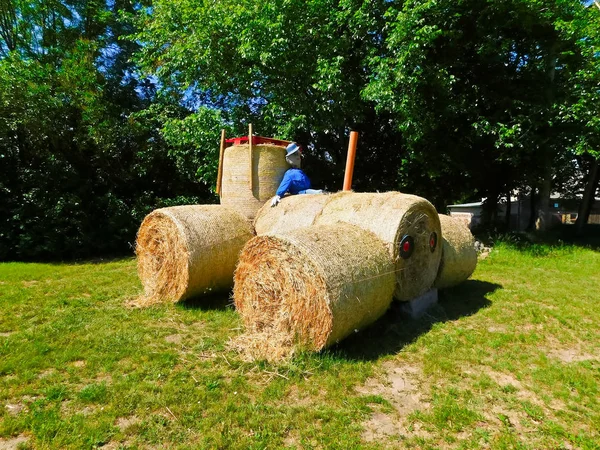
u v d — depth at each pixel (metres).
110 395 2.94
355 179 12.80
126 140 12.07
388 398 3.01
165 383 3.14
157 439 2.47
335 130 11.74
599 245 11.31
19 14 13.44
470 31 10.01
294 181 5.77
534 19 9.59
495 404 2.96
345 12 9.38
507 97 10.02
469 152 11.25
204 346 3.81
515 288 6.28
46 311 4.96
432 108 9.70
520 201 16.08
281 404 2.87
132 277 7.28
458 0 8.93
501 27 9.93
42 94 10.09
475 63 10.58
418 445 2.46
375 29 9.49
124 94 13.68
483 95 10.36
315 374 3.27
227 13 9.89
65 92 10.68
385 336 4.20
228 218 5.43
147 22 12.19
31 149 10.91
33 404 2.83
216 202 13.30
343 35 9.98
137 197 12.06
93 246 10.62
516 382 3.32
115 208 11.15
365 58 9.61
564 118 9.20
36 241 9.91
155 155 12.29
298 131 11.02
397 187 12.53
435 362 3.60
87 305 5.25
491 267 8.07
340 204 4.81
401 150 12.26
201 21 10.01
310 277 3.47
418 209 4.47
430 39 8.41
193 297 5.21
